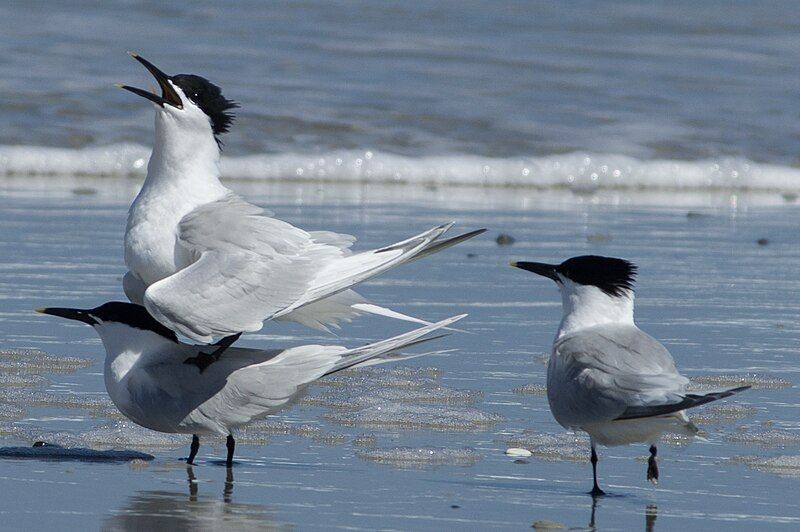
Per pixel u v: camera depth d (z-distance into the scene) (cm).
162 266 880
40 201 1870
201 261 840
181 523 726
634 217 1942
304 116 2364
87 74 2472
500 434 945
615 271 876
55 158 2125
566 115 2503
